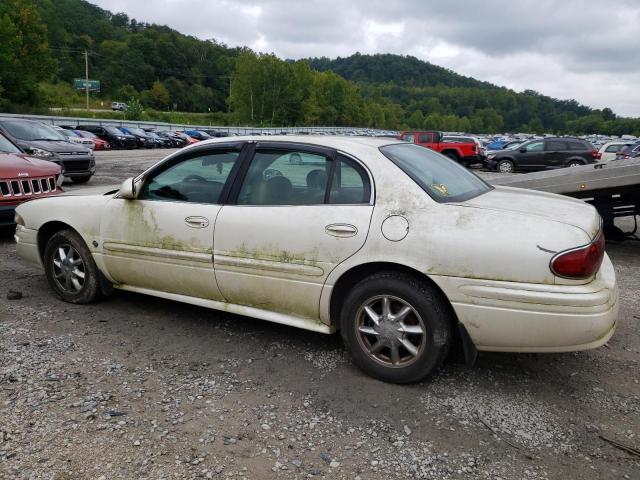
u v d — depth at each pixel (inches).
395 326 127.6
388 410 119.6
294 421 114.8
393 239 123.4
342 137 146.9
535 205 130.5
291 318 143.3
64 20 5241.1
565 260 110.7
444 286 119.5
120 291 198.2
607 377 136.6
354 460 102.3
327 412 118.6
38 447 103.7
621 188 274.2
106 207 169.2
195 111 5398.6
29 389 124.6
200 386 128.8
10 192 258.1
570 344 113.6
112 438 107.1
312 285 134.4
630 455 104.6
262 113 4084.6
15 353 143.1
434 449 106.0
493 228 117.5
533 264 112.4
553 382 133.5
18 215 193.2
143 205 161.0
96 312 176.2
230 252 144.6
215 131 2333.9
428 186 129.9
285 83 4065.0
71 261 180.5
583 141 824.3
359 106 5467.5
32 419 112.7
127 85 4712.1
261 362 142.5
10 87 2464.3
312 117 4443.9
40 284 204.8
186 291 159.0
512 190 158.2
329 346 153.3
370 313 130.5
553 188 284.0
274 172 143.5
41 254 191.9
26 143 474.6
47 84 4045.3
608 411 120.3
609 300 115.7
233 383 130.6
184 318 172.9
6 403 118.4
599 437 110.4
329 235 130.6
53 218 180.5
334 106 5017.2
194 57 5792.3
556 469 100.3
